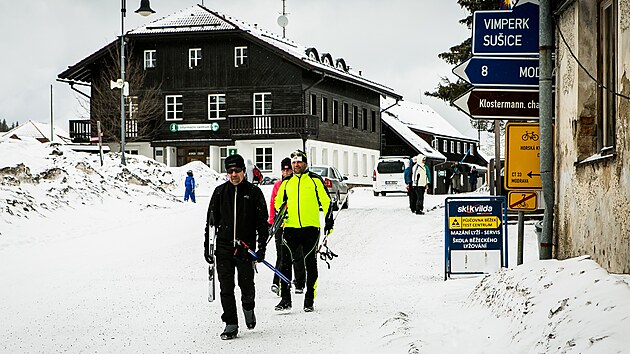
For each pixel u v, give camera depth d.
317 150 58.06
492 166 29.16
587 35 10.04
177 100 58.25
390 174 46.03
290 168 11.20
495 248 12.96
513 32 10.77
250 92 57.00
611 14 9.56
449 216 13.00
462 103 10.83
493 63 10.80
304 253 10.95
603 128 9.89
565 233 10.83
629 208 8.02
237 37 56.97
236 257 9.45
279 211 11.22
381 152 73.69
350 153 64.88
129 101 58.56
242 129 56.41
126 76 57.06
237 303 11.60
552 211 10.18
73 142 60.28
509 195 11.27
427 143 84.81
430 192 44.75
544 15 9.97
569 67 10.59
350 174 64.75
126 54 57.47
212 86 57.56
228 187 9.64
